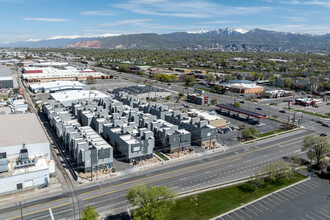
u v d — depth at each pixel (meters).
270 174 90.81
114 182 87.00
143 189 67.25
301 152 117.88
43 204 73.81
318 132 146.25
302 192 85.06
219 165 102.56
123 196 79.19
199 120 133.00
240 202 78.56
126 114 139.88
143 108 161.75
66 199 76.62
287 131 146.25
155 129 121.50
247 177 93.50
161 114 147.00
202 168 99.62
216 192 83.56
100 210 72.19
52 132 130.88
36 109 174.88
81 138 100.12
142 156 105.38
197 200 78.62
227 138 132.62
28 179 80.31
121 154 107.62
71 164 98.25
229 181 90.38
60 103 164.25
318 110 199.75
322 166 99.88
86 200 76.50
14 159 91.19
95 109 149.62
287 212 74.19
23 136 100.94
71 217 68.62
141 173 93.94
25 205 73.00
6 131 105.31
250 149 119.56
